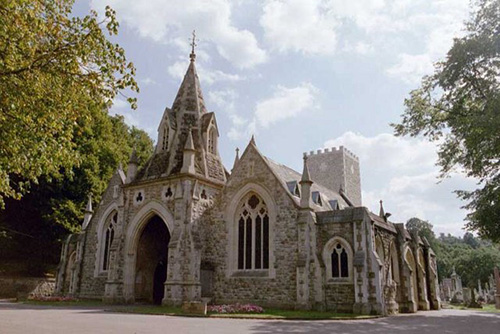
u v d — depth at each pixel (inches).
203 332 544.4
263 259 1119.0
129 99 486.6
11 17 402.3
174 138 1316.4
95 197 1822.1
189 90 1416.1
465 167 1028.5
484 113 904.3
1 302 1262.3
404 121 1158.3
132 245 1245.7
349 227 1034.1
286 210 1099.9
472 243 5915.4
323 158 2388.0
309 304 1004.6
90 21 450.9
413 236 1427.2
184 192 1163.9
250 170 1193.4
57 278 1566.2
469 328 690.2
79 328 566.9
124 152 2165.4
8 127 427.2
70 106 469.1
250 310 932.6
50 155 481.4
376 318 890.7
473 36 987.9
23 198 1727.4
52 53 435.8
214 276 1165.1
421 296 1378.0
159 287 1362.0
